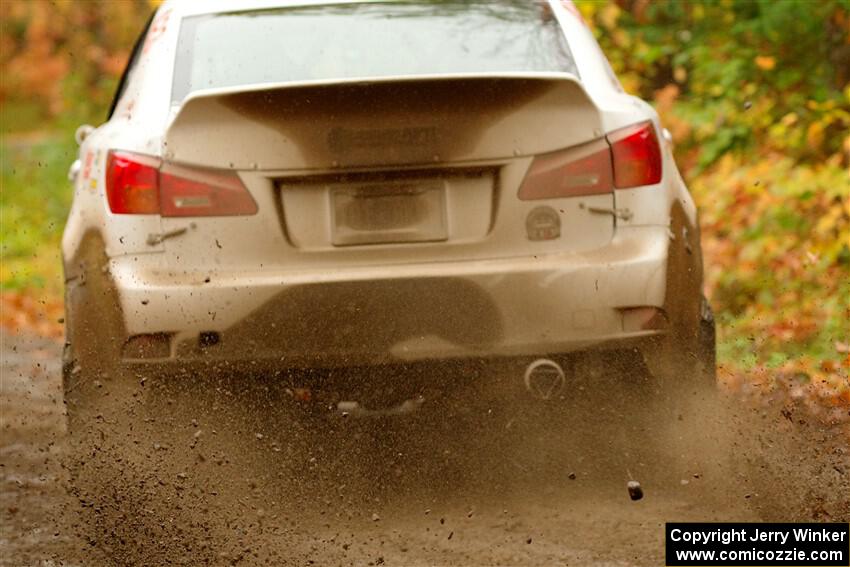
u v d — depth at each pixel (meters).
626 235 16.77
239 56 18.19
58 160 69.50
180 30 18.81
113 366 16.77
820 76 34.06
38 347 36.25
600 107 16.98
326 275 16.22
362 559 15.39
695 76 35.12
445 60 18.03
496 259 16.52
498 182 16.55
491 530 16.41
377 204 16.48
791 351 26.64
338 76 17.81
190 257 16.58
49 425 24.42
